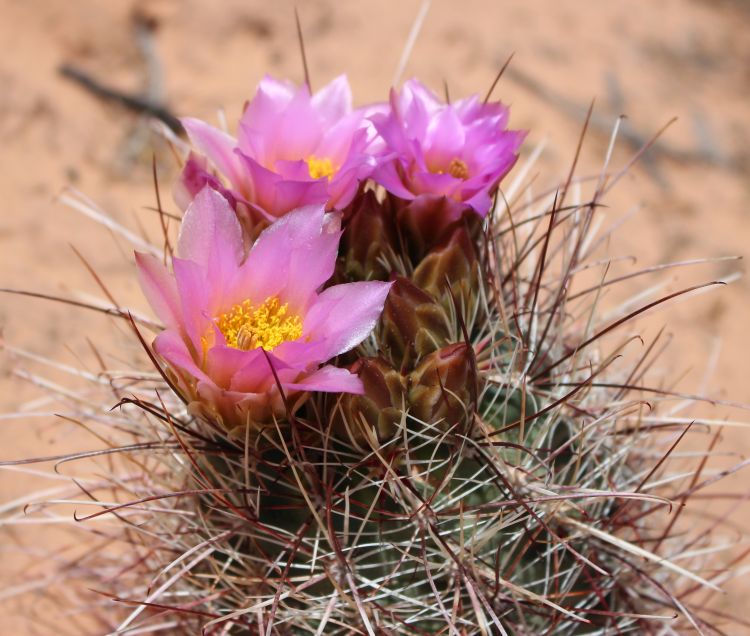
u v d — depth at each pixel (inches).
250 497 14.4
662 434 18.2
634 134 29.6
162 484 15.4
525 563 14.7
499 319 15.1
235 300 14.1
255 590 14.7
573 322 17.0
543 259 15.5
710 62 33.0
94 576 17.8
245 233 14.2
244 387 13.7
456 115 15.1
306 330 13.9
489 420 14.8
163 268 13.8
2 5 27.2
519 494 14.5
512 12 32.1
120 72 27.0
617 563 15.6
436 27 30.6
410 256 15.1
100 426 18.7
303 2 29.9
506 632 14.6
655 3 34.4
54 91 26.1
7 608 18.7
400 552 14.3
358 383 13.6
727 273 27.1
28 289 21.8
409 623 14.3
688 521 21.6
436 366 14.1
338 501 14.2
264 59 28.5
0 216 23.2
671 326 25.7
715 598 20.8
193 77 27.4
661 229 27.6
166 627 15.7
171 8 28.5
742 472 23.2
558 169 27.5
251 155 14.7
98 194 24.3
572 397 15.4
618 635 15.3
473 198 14.6
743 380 24.9
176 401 15.8
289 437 14.3
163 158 25.6
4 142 24.8
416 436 14.3
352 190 14.6
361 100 28.0
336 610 14.3
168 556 15.6
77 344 21.0
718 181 29.5
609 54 31.9
